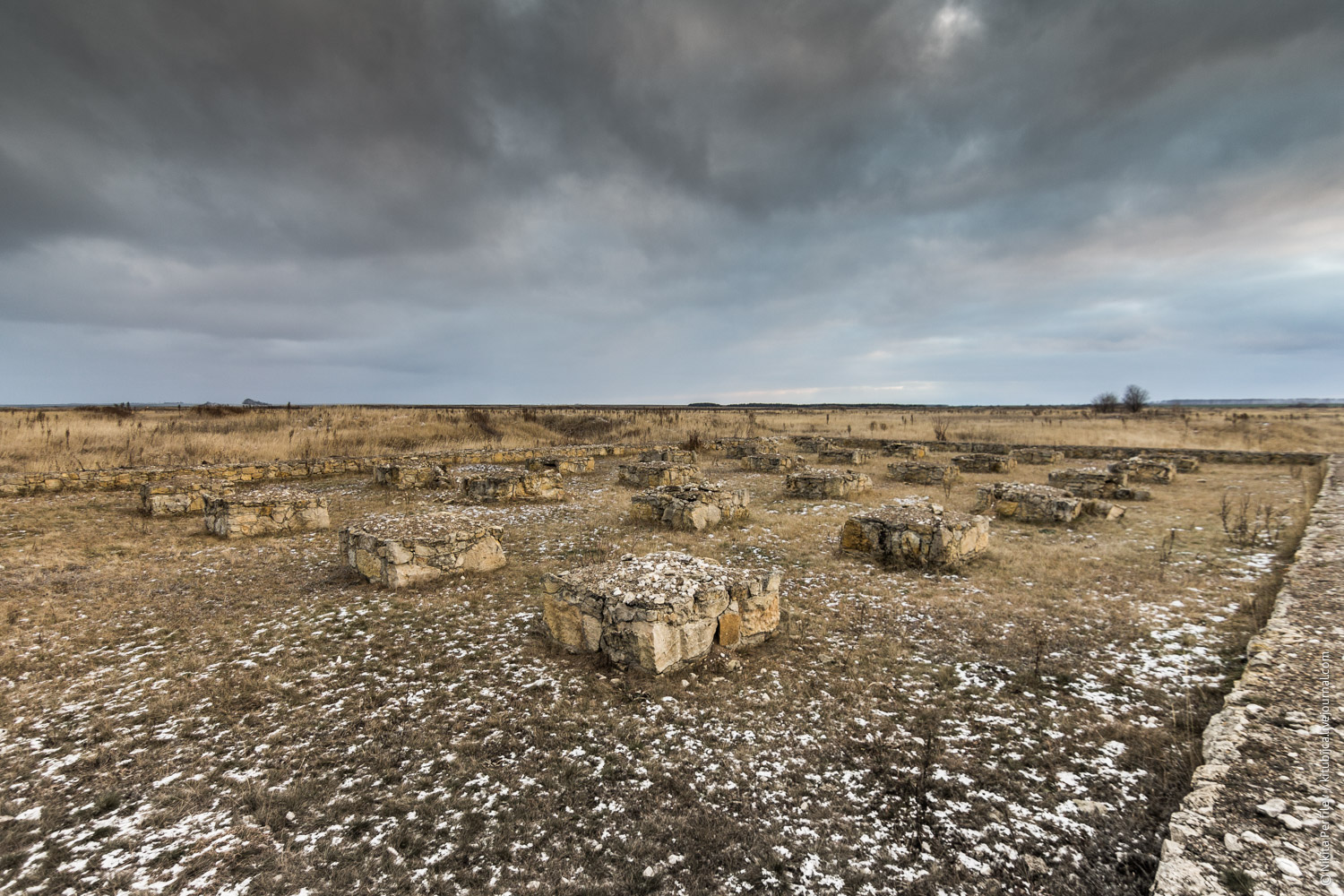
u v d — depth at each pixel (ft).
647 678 18.92
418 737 15.80
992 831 12.37
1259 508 44.75
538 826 12.51
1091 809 12.88
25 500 45.70
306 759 14.89
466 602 26.12
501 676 19.22
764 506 49.90
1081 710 17.10
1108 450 82.48
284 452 74.74
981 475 70.33
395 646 21.57
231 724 16.53
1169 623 23.31
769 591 22.26
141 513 43.21
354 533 29.99
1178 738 15.43
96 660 20.43
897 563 31.99
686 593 19.86
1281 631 19.16
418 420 103.81
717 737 15.90
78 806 13.12
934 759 14.87
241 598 26.86
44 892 10.72
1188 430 116.67
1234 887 9.35
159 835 12.23
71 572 29.91
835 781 14.08
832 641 22.24
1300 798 11.37
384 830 12.41
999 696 18.02
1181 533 38.11
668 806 13.16
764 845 12.02
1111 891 10.69
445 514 33.55
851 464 78.18
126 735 15.96
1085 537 37.99
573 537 38.32
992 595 27.14
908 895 10.74
